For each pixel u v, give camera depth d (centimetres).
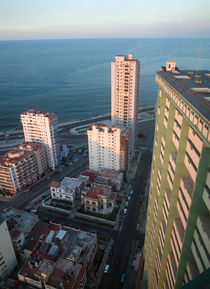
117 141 12756
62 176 14462
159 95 5450
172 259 4384
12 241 8394
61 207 11631
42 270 6775
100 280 8119
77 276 6944
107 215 11012
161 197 5097
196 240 3045
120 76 13450
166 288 4694
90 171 14112
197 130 2541
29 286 7044
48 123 13788
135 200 12081
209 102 2691
